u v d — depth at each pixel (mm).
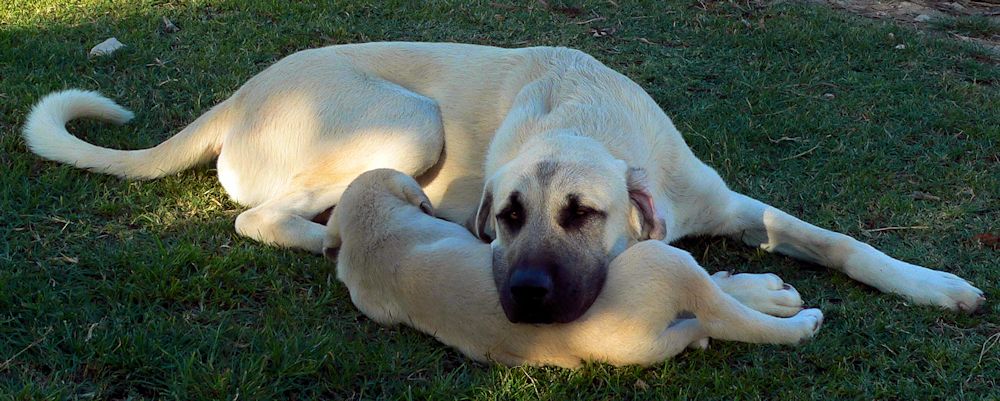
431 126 2564
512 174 2193
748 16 3748
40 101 2705
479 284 2123
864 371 2131
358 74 2645
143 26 3355
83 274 2314
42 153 2615
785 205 2668
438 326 2150
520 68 2590
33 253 2365
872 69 3332
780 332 2131
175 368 2098
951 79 3268
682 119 3010
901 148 2887
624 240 2209
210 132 2682
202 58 3182
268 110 2645
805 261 2467
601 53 3375
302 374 2088
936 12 4133
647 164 2385
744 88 3188
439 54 2688
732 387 2080
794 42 3455
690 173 2469
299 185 2574
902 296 2318
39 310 2188
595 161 2197
